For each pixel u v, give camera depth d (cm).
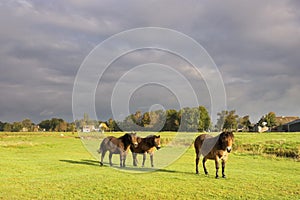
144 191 1152
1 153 2456
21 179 1365
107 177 1414
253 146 3014
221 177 1466
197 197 1079
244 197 1086
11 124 8712
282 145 2923
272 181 1388
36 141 3688
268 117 7706
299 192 1171
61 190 1162
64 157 2214
